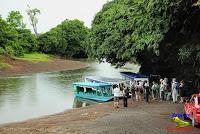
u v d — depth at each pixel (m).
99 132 21.81
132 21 39.16
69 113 34.12
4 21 105.38
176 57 41.47
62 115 33.16
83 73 86.25
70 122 27.22
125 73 52.47
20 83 66.50
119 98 35.66
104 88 42.94
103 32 52.72
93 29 57.28
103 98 42.53
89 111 32.91
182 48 34.12
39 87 60.19
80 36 144.88
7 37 106.00
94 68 102.06
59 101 45.56
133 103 34.66
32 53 123.31
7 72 84.69
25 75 82.69
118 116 27.33
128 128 22.45
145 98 34.78
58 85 62.59
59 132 22.95
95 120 26.64
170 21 31.77
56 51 139.00
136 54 44.19
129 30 42.41
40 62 101.75
